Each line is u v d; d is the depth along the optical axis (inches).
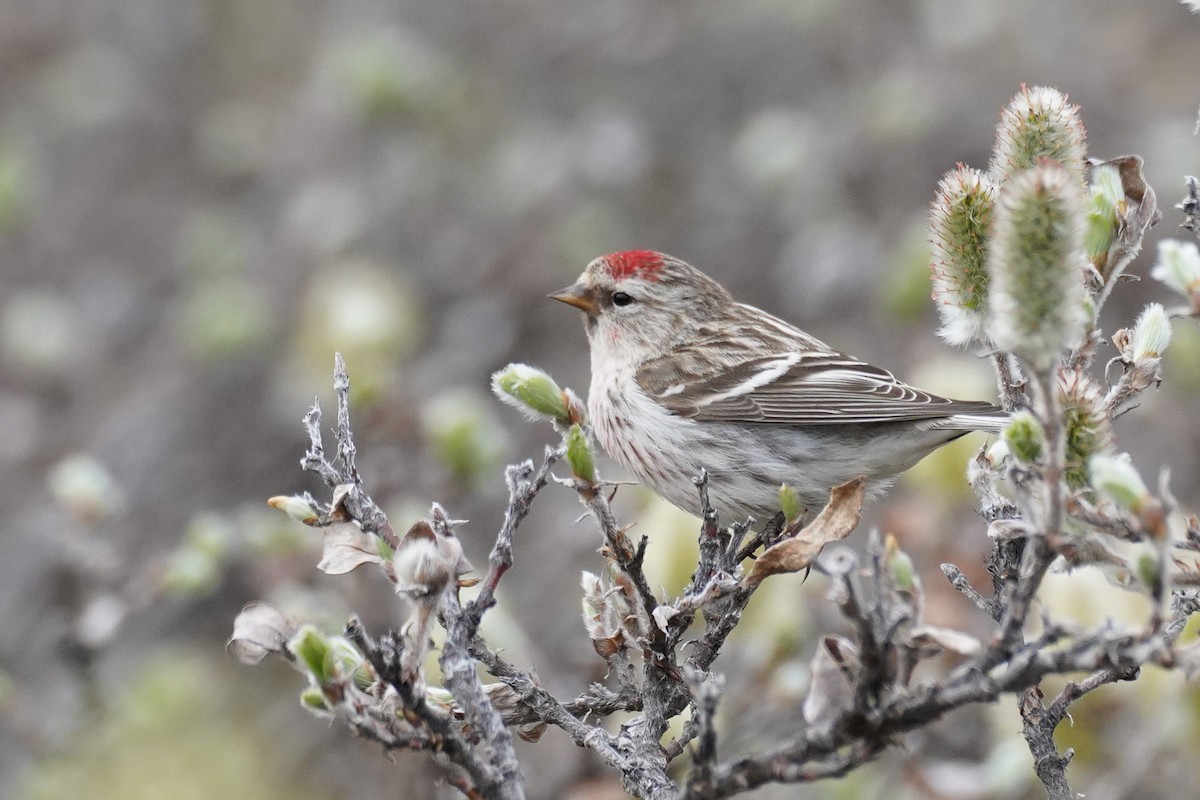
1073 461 216.1
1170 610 237.0
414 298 645.9
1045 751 243.0
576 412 256.2
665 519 393.4
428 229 705.0
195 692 458.0
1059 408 212.8
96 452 616.7
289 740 438.9
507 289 649.6
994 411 367.9
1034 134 250.4
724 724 379.2
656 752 247.6
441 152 757.9
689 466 391.5
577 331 638.5
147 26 844.6
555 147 737.0
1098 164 258.8
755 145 693.9
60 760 430.0
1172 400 511.5
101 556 424.5
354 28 818.8
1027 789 372.8
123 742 432.8
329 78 779.4
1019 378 264.7
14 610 506.0
